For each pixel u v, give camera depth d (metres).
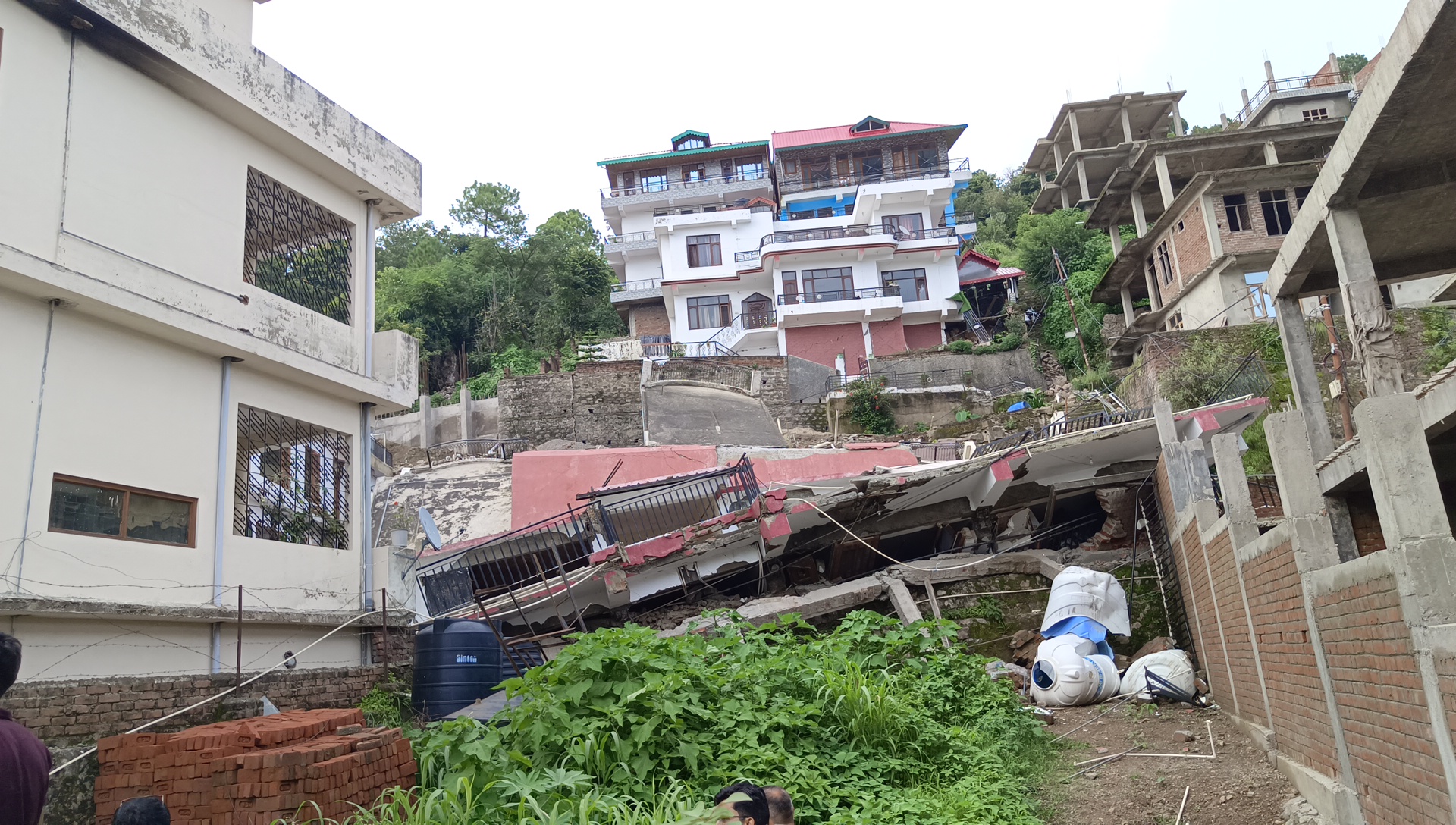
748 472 15.84
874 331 43.00
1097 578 13.43
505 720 7.72
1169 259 29.11
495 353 46.34
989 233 58.50
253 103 10.52
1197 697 11.05
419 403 33.28
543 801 6.17
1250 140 28.05
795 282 43.75
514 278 51.06
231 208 10.45
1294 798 7.17
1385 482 4.91
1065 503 17.20
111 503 8.71
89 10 8.59
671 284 44.75
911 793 7.30
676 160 53.25
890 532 16.62
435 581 13.73
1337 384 11.01
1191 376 22.83
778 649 9.12
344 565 11.60
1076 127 35.78
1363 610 5.59
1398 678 5.12
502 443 24.97
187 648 9.12
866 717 8.12
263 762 5.92
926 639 10.08
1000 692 9.83
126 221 9.07
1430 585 4.71
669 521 16.17
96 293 8.38
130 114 9.29
